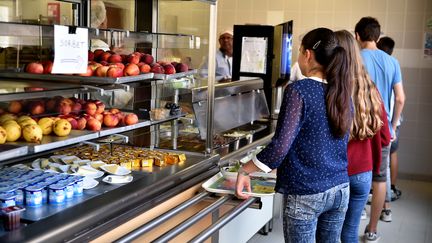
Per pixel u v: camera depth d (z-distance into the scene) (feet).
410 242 14.20
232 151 11.12
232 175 9.35
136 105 9.70
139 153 9.61
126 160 8.99
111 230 6.98
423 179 21.38
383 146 11.53
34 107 7.72
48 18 10.59
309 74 8.11
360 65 8.84
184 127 10.35
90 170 8.30
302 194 7.80
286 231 8.10
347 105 7.79
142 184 7.96
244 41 15.89
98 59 8.87
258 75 15.87
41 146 6.87
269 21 22.67
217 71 18.21
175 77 9.53
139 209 7.61
